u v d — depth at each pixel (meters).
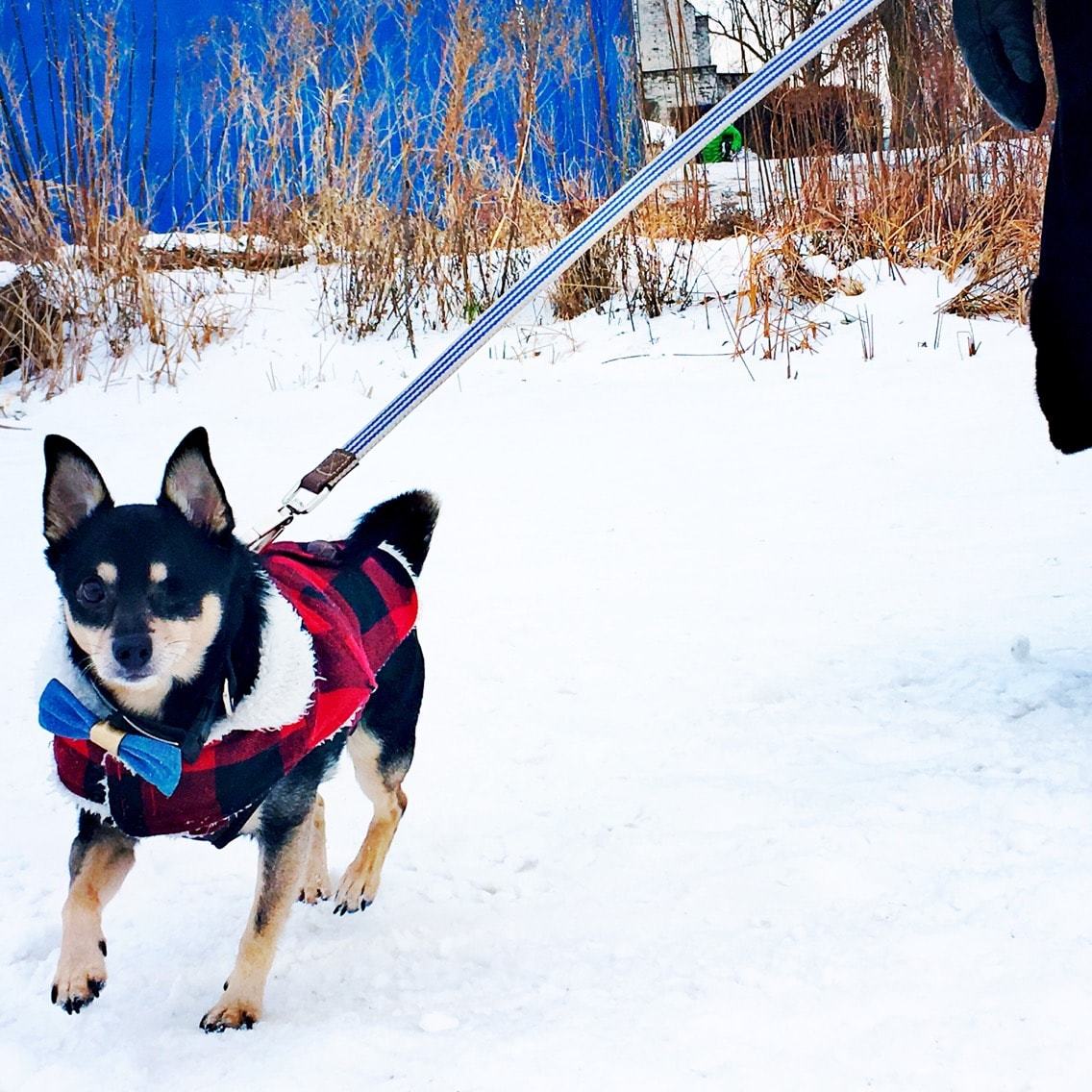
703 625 5.11
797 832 3.41
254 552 3.12
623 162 10.72
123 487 7.35
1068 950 2.73
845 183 10.35
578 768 4.08
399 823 3.89
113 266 10.27
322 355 9.97
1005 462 6.70
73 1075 2.67
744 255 10.32
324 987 3.05
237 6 11.23
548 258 3.33
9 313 9.73
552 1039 2.63
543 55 10.62
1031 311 3.68
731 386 8.60
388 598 3.44
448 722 4.51
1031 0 3.52
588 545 6.16
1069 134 3.40
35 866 3.70
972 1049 2.46
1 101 10.33
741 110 3.22
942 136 10.07
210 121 11.20
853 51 10.18
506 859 3.60
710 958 2.91
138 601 2.75
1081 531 5.59
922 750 3.84
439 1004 2.87
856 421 7.70
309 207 11.34
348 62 11.19
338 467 3.40
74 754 2.88
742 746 4.04
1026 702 4.03
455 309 10.55
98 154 10.53
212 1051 2.74
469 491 7.06
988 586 5.10
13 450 8.31
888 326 9.18
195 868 3.72
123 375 9.69
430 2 11.23
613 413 8.32
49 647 2.99
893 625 4.86
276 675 2.85
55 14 10.95
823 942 2.90
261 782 2.86
